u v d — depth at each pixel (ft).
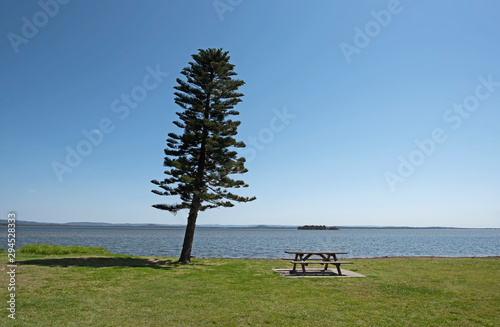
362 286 32.17
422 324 20.31
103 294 27.09
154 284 31.89
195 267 45.83
